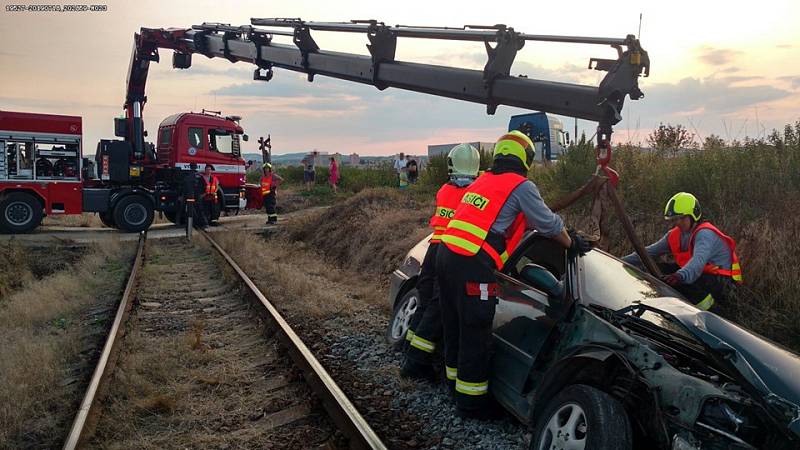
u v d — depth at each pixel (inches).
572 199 198.2
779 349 134.4
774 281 233.5
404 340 242.7
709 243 211.0
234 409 194.1
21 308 324.2
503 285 187.0
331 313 314.0
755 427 117.2
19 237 636.7
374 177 1095.0
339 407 179.5
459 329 182.4
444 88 242.8
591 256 185.3
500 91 219.0
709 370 134.9
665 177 345.4
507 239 180.2
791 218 263.7
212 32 513.0
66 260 523.8
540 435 144.7
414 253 262.5
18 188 676.7
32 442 172.1
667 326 154.0
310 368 215.5
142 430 177.0
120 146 729.0
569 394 139.3
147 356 237.8
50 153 690.2
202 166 782.5
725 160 329.4
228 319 308.3
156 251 554.3
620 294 168.7
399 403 197.2
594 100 191.8
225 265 446.0
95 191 712.4
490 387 180.2
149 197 735.7
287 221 773.9
